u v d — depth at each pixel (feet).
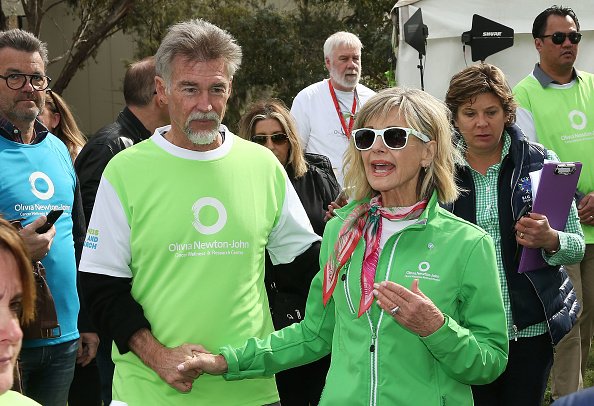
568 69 18.48
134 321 10.44
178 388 10.17
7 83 12.89
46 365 13.37
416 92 9.66
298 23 61.98
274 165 11.41
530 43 25.96
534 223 12.26
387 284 8.81
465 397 9.43
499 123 12.98
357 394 9.31
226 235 10.69
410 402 9.16
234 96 60.08
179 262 10.54
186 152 10.78
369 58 60.95
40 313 12.59
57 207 13.30
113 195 10.66
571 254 12.69
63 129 17.16
